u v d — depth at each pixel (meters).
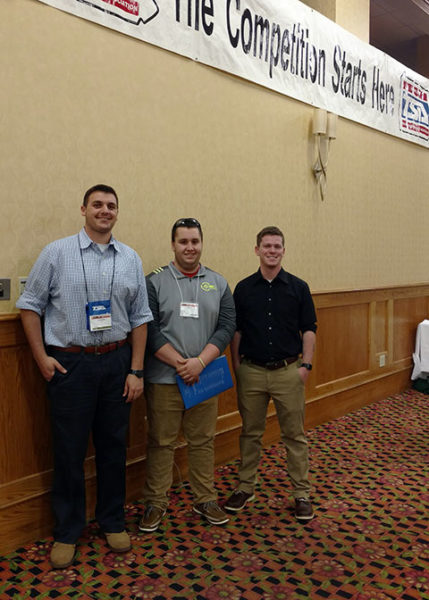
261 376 2.89
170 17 3.05
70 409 2.39
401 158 5.47
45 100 2.53
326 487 3.24
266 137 3.79
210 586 2.22
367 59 4.80
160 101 3.04
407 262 5.66
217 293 2.79
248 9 3.54
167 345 2.67
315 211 4.30
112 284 2.45
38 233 2.54
